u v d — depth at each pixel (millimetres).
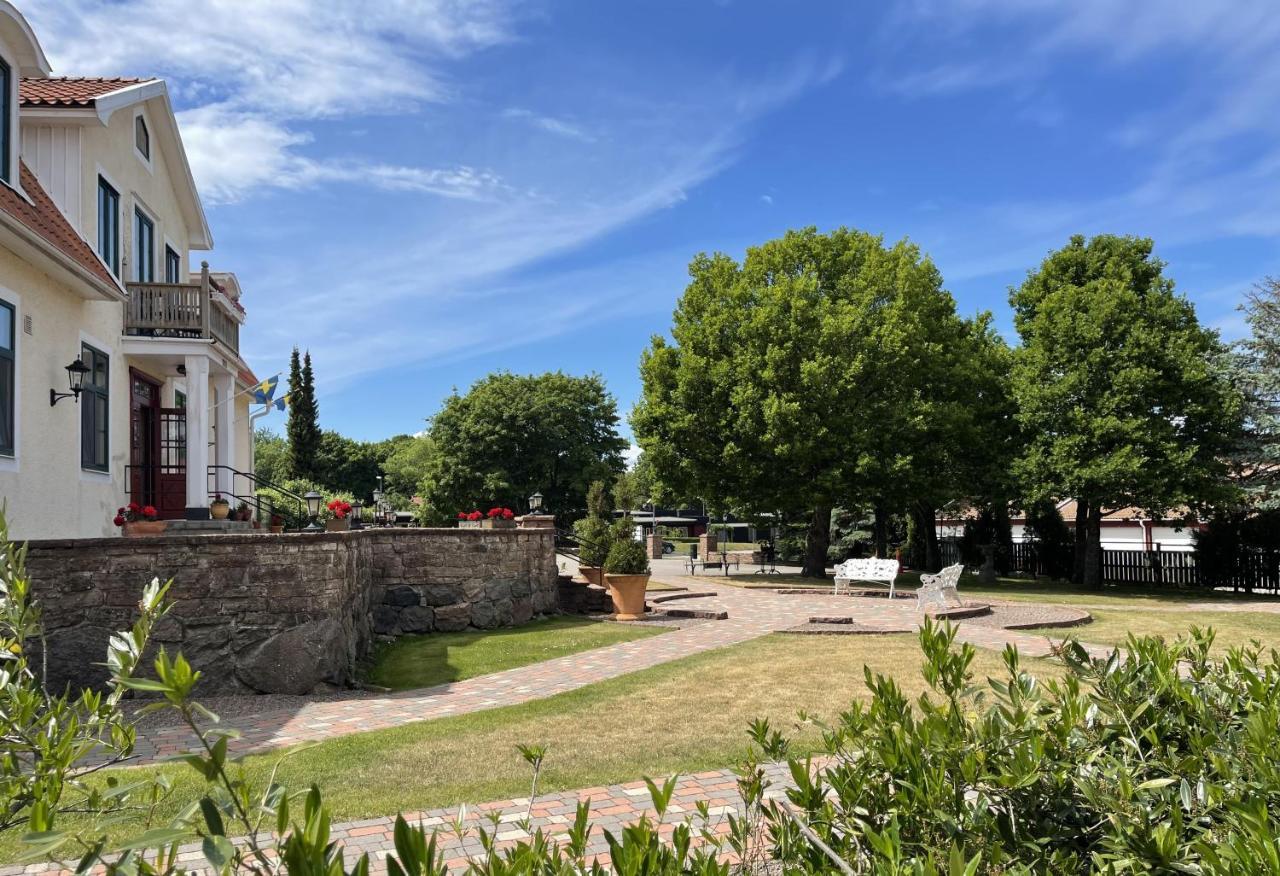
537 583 16562
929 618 2969
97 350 12945
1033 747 2549
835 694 8945
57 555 9016
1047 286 29547
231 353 16438
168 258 17375
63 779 2287
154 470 16094
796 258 29641
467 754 6781
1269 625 16016
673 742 7121
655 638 13625
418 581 14211
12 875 4383
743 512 30203
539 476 59969
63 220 12328
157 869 1499
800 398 26578
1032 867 2344
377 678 10688
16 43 11062
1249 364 25875
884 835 2092
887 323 26922
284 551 9805
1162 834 2219
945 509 37094
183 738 7379
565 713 8305
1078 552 29625
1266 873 1877
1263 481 25828
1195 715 3076
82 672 8969
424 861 1395
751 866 2746
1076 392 26344
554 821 5266
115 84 14617
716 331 28172
